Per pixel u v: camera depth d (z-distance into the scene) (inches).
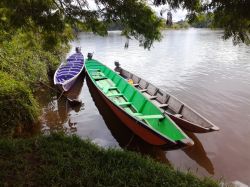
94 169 199.9
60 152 219.5
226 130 406.3
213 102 522.9
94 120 447.8
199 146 363.6
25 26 202.7
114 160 214.7
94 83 543.5
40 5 183.6
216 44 1418.6
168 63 906.1
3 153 213.9
